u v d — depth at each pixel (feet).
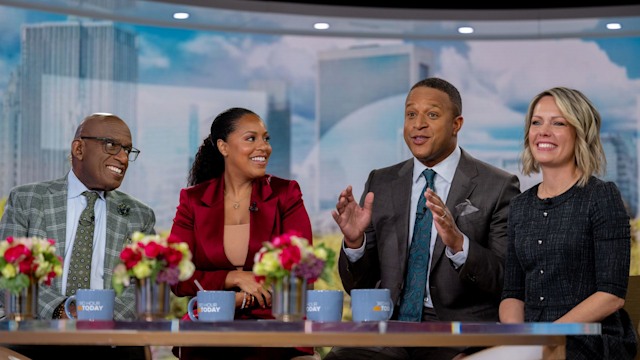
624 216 16.78
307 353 18.69
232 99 31.60
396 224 20.29
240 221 19.27
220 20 29.99
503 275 19.16
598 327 13.67
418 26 30.40
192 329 13.66
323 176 31.86
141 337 13.52
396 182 20.77
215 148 19.93
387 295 15.96
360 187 31.86
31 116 29.37
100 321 14.56
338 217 19.22
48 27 29.73
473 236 19.93
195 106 31.24
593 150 17.44
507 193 20.15
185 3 28.45
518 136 31.83
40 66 29.55
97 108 30.25
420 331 13.61
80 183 20.10
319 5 29.32
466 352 16.84
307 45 32.04
